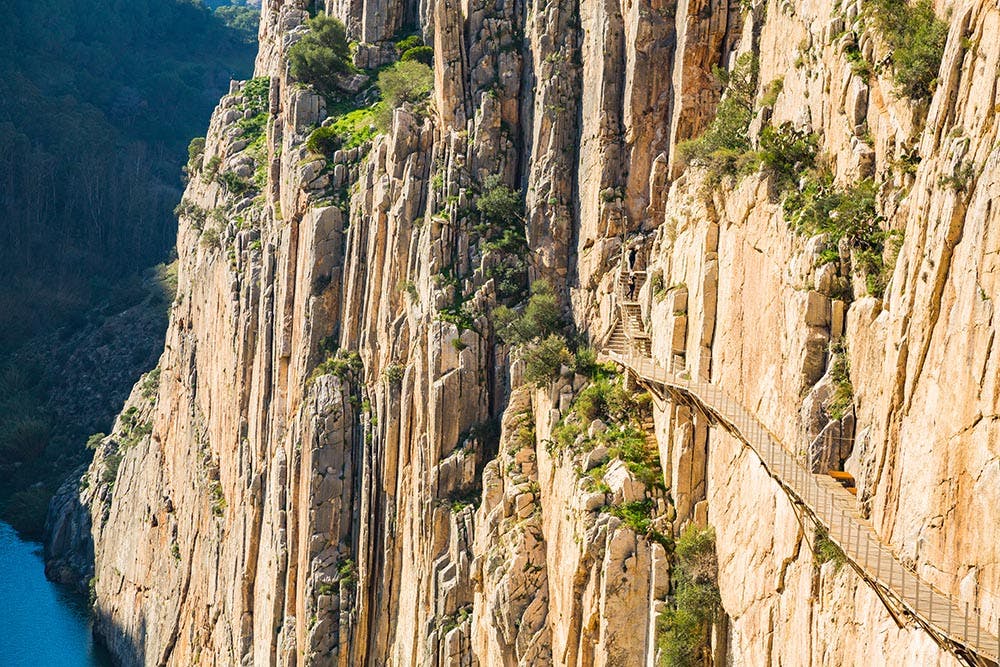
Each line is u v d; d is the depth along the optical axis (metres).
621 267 120.31
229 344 185.75
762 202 89.06
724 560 90.94
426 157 142.12
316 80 171.62
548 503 111.75
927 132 71.25
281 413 163.62
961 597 64.25
